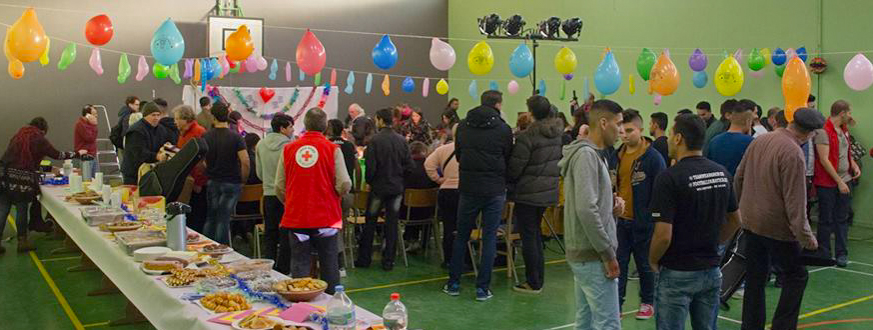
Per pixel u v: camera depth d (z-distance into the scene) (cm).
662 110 1048
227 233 574
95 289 553
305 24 1385
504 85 1342
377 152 610
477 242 677
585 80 966
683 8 1009
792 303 388
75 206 567
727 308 492
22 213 704
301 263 427
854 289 550
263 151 554
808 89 530
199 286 300
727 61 666
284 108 1217
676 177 299
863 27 801
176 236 371
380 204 621
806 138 384
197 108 1155
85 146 972
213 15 1287
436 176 618
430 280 590
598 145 317
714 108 970
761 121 763
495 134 504
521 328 458
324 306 271
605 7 1130
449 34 1507
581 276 318
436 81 1506
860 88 640
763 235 379
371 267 639
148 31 1269
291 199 427
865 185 821
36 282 584
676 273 304
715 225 304
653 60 748
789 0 876
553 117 517
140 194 499
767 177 374
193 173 592
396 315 241
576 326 339
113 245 402
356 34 1430
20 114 1188
